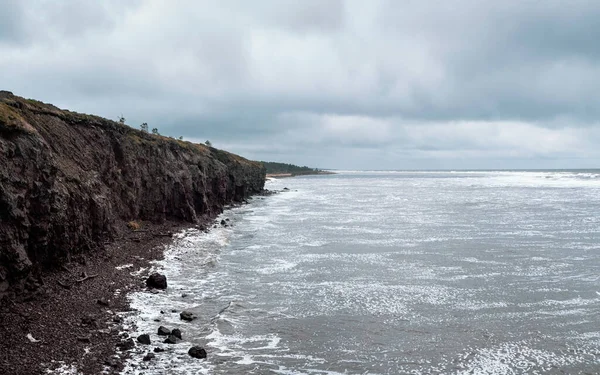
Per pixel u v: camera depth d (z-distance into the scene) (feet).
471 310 69.97
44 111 108.78
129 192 131.23
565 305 72.08
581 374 49.03
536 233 140.26
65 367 45.68
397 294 78.18
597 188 373.20
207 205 189.98
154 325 60.64
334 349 55.42
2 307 54.29
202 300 73.41
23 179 61.72
